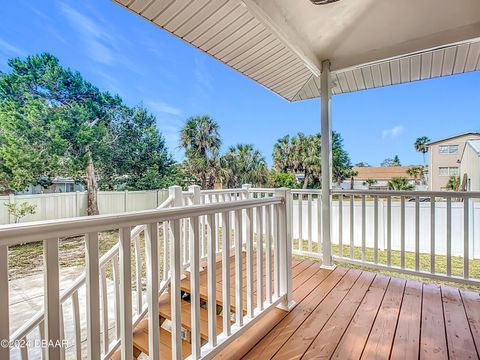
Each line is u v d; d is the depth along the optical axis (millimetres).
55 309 887
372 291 2518
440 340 1740
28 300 3580
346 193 3129
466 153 10125
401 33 2527
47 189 10766
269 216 2014
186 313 2303
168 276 2471
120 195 10344
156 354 1205
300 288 2598
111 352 1848
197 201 2912
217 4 1956
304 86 3773
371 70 3240
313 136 15547
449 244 2574
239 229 1715
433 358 1568
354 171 18266
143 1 1809
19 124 10000
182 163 15266
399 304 2250
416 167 18297
